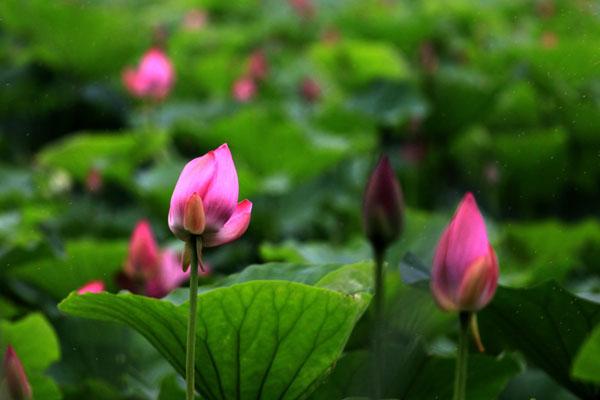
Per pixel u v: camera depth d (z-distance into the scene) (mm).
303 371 3736
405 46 14203
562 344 4031
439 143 11352
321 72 13195
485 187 11008
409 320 4246
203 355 3678
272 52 14711
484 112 11328
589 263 8430
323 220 9070
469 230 3221
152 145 9555
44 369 4941
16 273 6250
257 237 8750
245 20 17641
